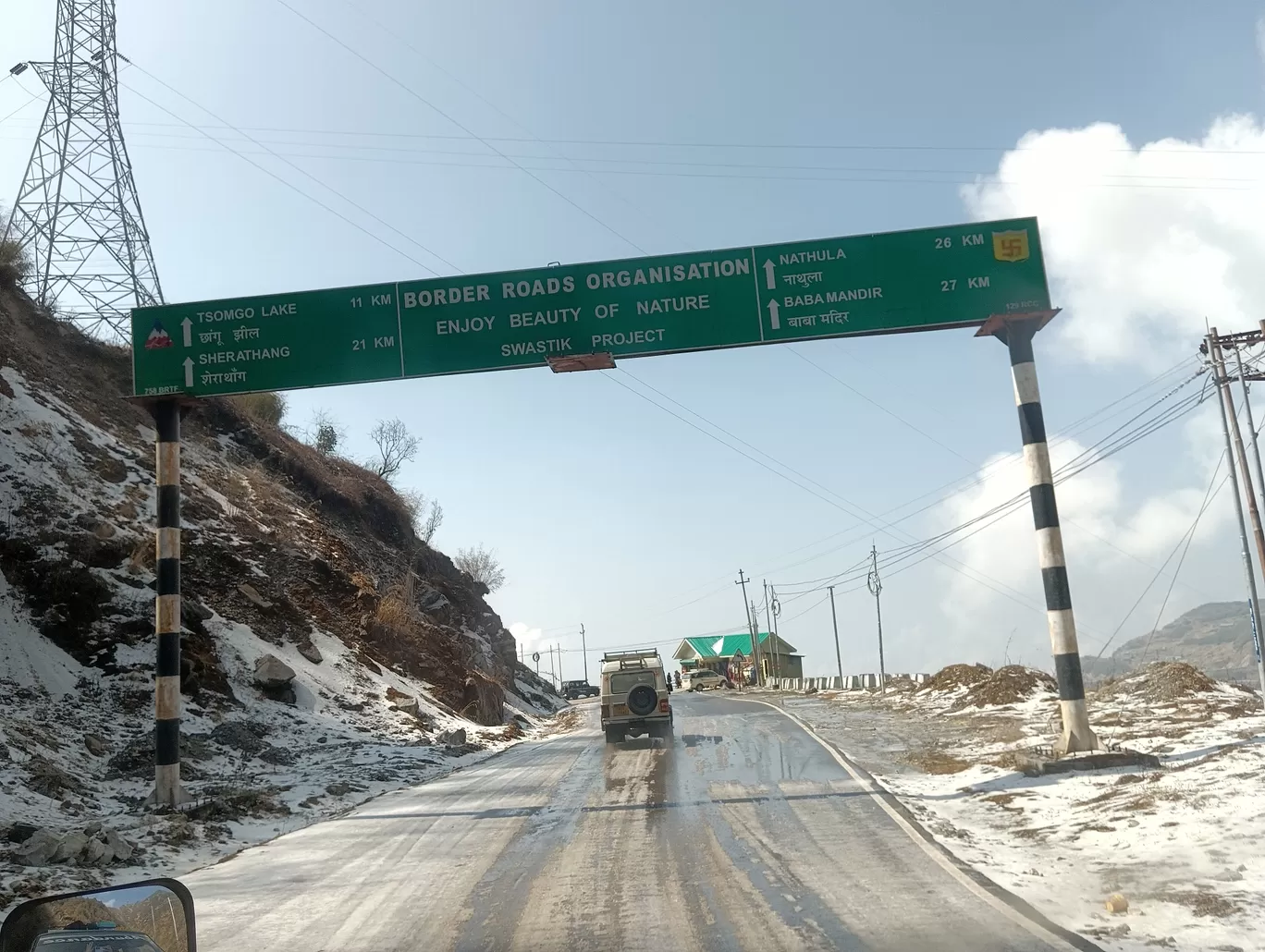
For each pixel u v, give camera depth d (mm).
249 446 41031
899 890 8641
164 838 13297
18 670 21062
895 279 16922
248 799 15836
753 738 24281
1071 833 11023
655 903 8656
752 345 16953
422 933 8195
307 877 10672
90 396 34594
